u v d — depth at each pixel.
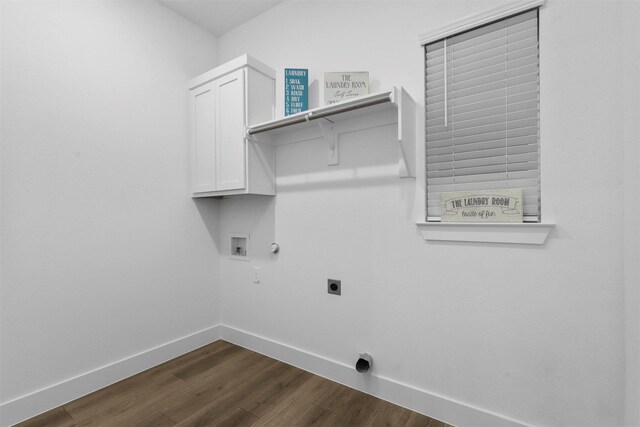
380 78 1.61
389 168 1.59
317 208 1.85
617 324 1.10
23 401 1.45
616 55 1.09
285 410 1.52
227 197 2.34
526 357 1.26
